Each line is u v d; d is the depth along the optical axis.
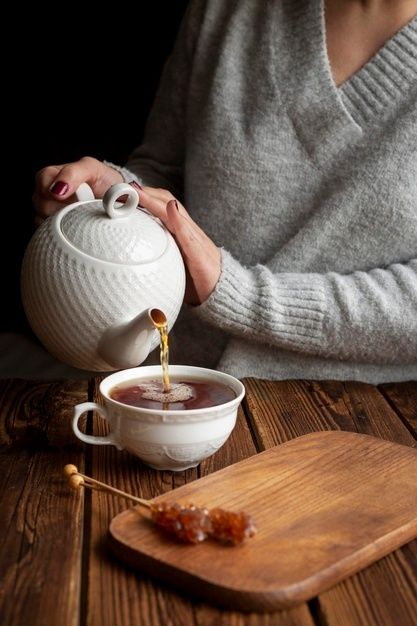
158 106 1.68
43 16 2.80
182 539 0.74
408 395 1.23
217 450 0.95
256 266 1.32
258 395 1.20
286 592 0.68
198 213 1.50
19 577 0.71
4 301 2.99
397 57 1.36
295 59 1.42
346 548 0.74
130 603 0.69
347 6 1.39
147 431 0.88
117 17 2.79
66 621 0.66
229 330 1.30
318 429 1.07
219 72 1.47
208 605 0.69
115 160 2.95
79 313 0.92
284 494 0.85
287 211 1.45
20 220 3.03
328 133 1.40
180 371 1.01
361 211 1.36
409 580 0.74
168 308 0.96
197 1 1.58
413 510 0.82
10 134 2.93
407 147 1.33
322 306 1.28
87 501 0.86
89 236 0.92
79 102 2.91
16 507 0.84
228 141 1.46
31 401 1.14
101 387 0.92
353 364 1.39
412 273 1.33
